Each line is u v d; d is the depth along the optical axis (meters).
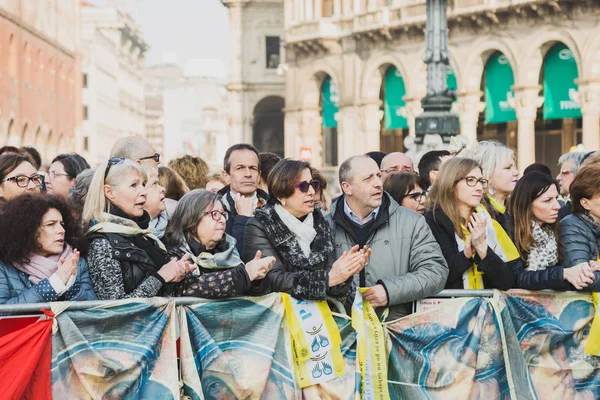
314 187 7.87
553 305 8.34
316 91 63.59
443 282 8.08
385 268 8.13
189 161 13.16
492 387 8.14
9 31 58.19
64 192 10.84
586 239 8.62
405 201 10.03
